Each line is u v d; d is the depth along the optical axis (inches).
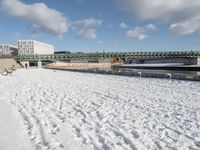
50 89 888.3
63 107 518.9
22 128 348.8
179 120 404.2
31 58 4271.7
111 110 487.8
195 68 1770.4
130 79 1334.9
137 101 600.1
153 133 332.8
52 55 4352.9
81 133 330.0
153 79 1277.1
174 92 755.4
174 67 1985.7
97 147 278.4
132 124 378.9
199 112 464.4
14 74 2078.0
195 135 324.8
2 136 311.1
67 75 1927.9
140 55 4362.7
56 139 303.0
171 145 286.5
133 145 285.4
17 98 646.5
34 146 277.7
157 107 518.6
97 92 792.9
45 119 406.6
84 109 498.0
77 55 4414.4
